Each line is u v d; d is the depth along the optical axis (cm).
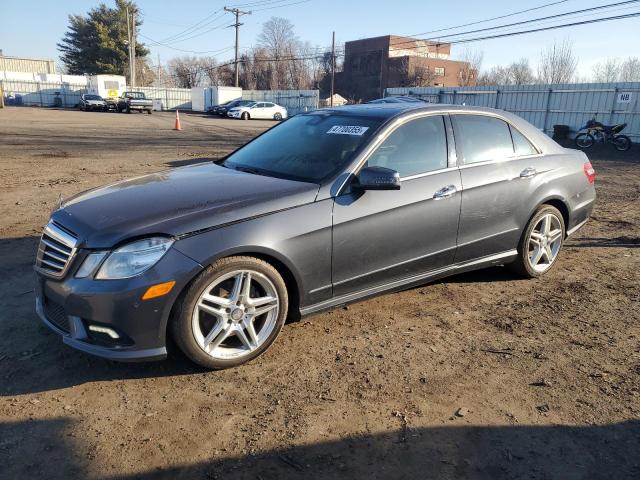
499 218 450
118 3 7275
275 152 425
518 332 393
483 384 321
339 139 402
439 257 416
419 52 7656
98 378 319
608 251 605
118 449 258
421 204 392
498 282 496
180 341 308
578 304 448
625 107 2133
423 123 416
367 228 366
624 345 375
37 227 649
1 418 279
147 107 4284
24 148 1504
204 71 8900
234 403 297
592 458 259
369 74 7575
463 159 430
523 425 283
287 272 345
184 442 264
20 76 5284
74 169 1136
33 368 327
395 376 328
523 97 2491
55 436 266
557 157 502
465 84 7138
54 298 309
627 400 307
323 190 353
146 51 7475
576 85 2277
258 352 340
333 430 276
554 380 327
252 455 256
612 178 1203
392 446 264
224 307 321
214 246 306
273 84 7988
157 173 427
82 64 7381
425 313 423
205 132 2441
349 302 375
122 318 291
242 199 333
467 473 248
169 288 296
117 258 294
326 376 327
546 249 505
